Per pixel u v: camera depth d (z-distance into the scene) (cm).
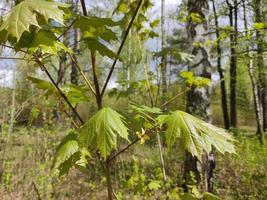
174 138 120
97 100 154
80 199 507
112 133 119
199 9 514
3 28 106
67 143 149
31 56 135
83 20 138
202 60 514
